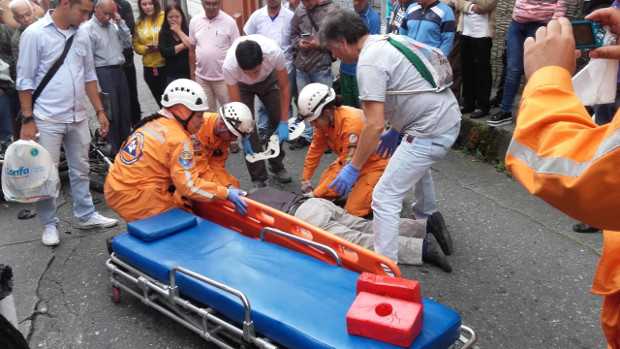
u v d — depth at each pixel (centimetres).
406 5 553
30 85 389
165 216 328
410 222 376
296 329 225
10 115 599
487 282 354
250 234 352
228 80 482
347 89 575
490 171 545
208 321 286
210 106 632
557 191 93
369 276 234
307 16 563
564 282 351
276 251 294
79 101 410
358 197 399
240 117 400
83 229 452
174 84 345
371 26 549
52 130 402
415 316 214
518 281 354
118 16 624
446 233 384
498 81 698
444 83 312
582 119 96
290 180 539
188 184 333
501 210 458
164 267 281
